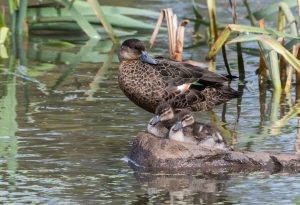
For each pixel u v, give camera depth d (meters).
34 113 14.71
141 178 11.51
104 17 20.14
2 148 12.66
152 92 14.23
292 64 15.70
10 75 17.77
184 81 14.31
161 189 11.05
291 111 15.14
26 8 21.03
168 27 17.12
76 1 21.42
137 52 14.40
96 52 20.23
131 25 21.44
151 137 12.32
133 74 14.31
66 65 18.83
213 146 12.20
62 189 11.02
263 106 15.53
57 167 11.89
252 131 13.74
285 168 11.88
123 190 11.01
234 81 17.44
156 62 14.40
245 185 11.20
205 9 23.88
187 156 11.95
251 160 11.91
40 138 13.20
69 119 14.37
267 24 21.16
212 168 11.89
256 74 17.97
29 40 21.56
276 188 11.08
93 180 11.39
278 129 13.88
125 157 12.40
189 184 11.26
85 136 13.34
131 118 14.51
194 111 14.62
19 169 11.77
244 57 19.59
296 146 12.77
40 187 11.08
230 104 15.77
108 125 14.02
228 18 22.56
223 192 10.93
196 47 20.53
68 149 12.69
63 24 21.89
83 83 17.17
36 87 16.75
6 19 22.30
